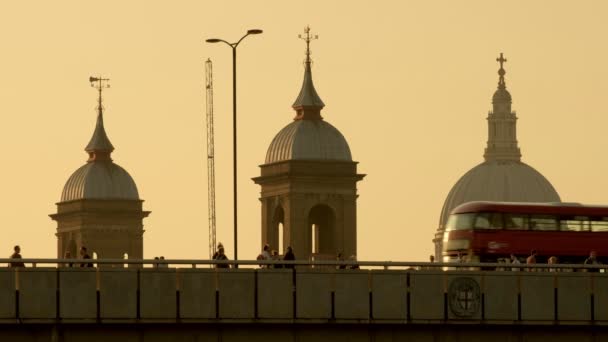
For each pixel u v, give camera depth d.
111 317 199.38
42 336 198.25
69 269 198.50
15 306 197.12
